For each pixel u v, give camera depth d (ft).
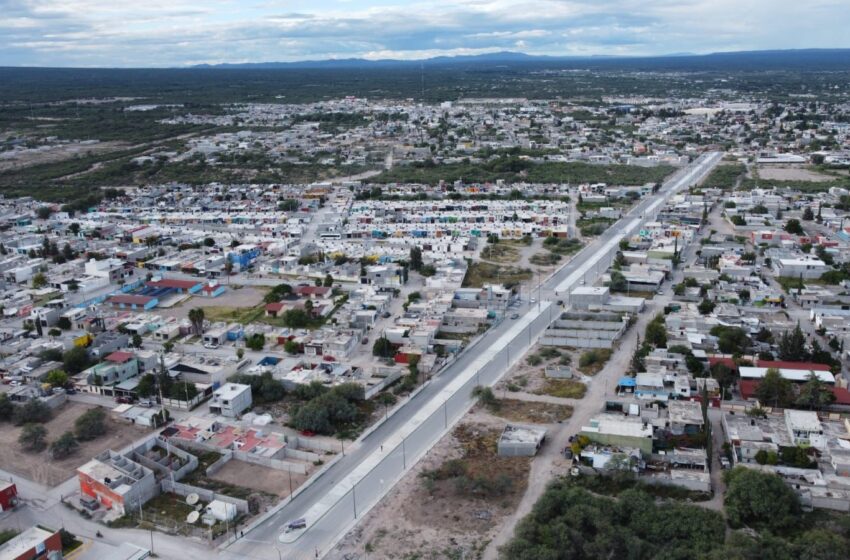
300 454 435.94
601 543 329.11
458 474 408.26
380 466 422.41
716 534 337.31
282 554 343.26
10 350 608.19
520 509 374.22
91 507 385.91
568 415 477.77
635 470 399.03
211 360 575.79
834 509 368.68
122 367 545.85
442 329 652.07
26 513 381.40
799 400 471.21
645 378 506.89
